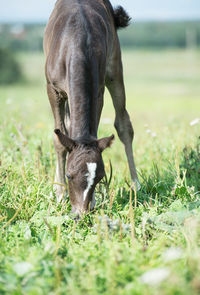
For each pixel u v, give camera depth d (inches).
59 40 233.9
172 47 5999.0
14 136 286.7
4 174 238.7
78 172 181.9
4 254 155.0
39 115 497.7
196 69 3245.6
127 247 155.9
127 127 277.0
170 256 134.6
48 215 191.3
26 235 173.2
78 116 204.1
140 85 2139.5
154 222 180.9
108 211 201.8
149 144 328.5
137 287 122.3
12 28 5974.4
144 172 274.8
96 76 219.1
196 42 5969.5
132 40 6112.2
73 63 215.9
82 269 139.3
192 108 877.2
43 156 272.7
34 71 2765.7
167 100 1230.3
